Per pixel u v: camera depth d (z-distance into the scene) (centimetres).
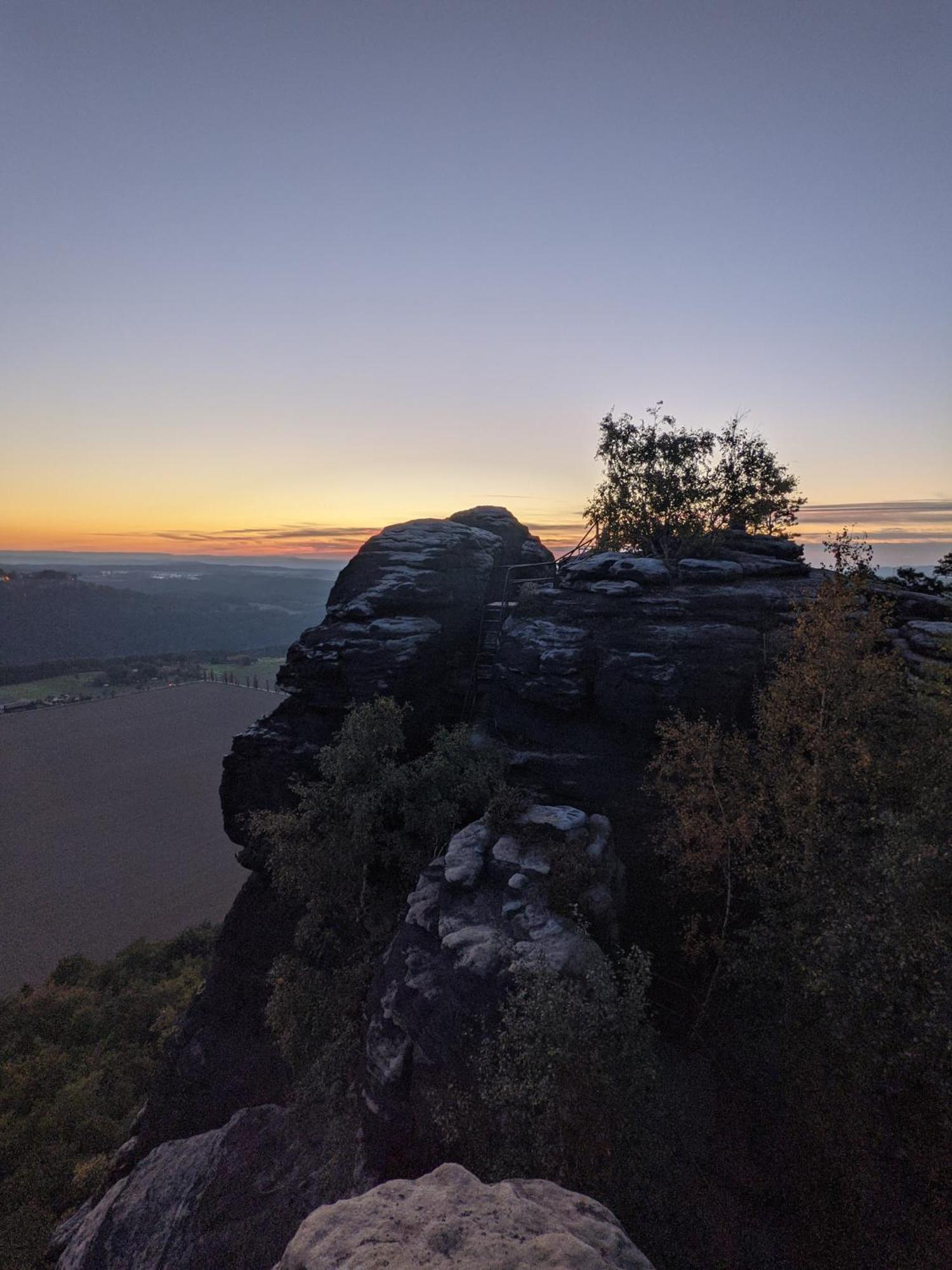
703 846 1872
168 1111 2942
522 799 2412
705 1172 1520
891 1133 1363
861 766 1589
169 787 12212
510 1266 486
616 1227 609
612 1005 1418
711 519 3216
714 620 2625
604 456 3297
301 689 3103
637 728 2519
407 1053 1722
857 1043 1280
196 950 6638
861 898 1326
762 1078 1758
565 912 1844
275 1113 2220
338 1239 547
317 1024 2191
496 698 3014
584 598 2939
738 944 1852
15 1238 3119
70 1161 3700
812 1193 1428
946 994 1114
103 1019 5469
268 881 3055
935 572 2517
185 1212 1950
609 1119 1281
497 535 5022
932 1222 1277
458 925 1869
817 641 1795
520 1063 1348
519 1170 1248
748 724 2381
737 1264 1316
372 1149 1730
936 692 1600
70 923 7375
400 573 3481
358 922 2559
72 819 10475
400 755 3022
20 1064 4816
